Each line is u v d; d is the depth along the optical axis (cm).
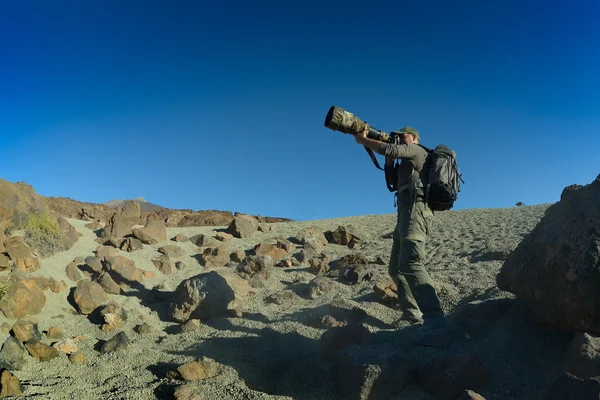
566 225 371
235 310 544
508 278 421
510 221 1127
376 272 702
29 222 648
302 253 853
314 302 597
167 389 372
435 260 800
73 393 369
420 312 493
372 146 427
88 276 648
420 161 441
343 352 383
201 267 790
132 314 561
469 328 433
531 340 381
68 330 513
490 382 348
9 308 488
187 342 477
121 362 434
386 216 1539
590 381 273
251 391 361
